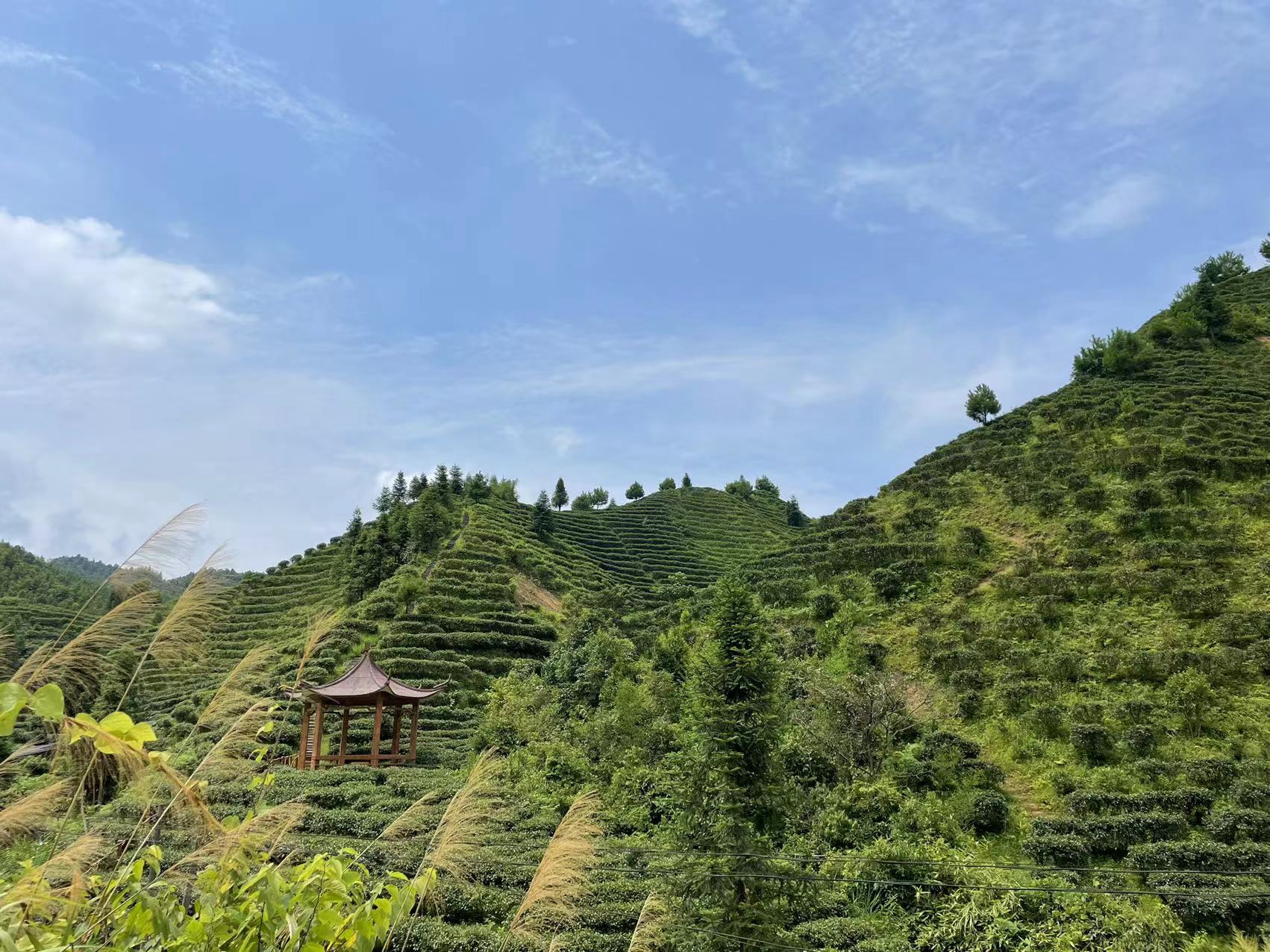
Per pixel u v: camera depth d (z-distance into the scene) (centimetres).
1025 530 4206
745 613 1781
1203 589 3134
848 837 2144
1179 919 1709
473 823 775
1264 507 3672
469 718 4059
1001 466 4938
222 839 630
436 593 5419
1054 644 3170
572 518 9081
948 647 3369
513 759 2875
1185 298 6669
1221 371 5566
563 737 3097
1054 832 2105
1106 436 4772
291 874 626
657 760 2803
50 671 589
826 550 4850
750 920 1530
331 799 2575
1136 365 5900
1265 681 2670
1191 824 2114
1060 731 2633
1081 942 1638
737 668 1728
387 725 3878
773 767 1694
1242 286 7194
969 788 2412
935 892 1845
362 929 581
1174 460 4159
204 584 656
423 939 1644
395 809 2461
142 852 609
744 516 10138
